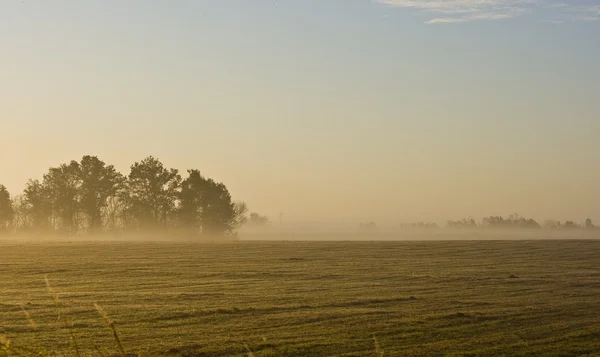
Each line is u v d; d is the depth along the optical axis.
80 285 40.84
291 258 63.25
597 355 21.28
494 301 33.28
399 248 77.69
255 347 21.56
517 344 22.66
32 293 35.84
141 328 24.66
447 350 21.66
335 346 21.94
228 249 76.12
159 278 45.38
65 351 20.17
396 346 22.16
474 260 61.62
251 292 36.66
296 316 27.70
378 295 35.47
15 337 22.30
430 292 37.19
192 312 28.31
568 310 30.31
